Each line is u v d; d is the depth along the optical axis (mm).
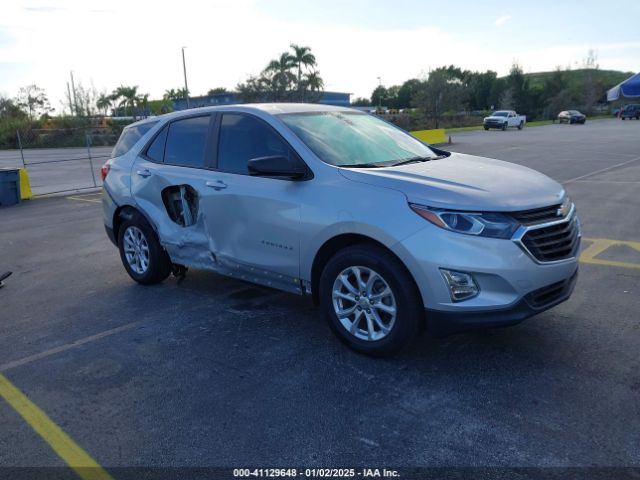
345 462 2895
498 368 3805
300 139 4402
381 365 3926
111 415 3453
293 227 4223
